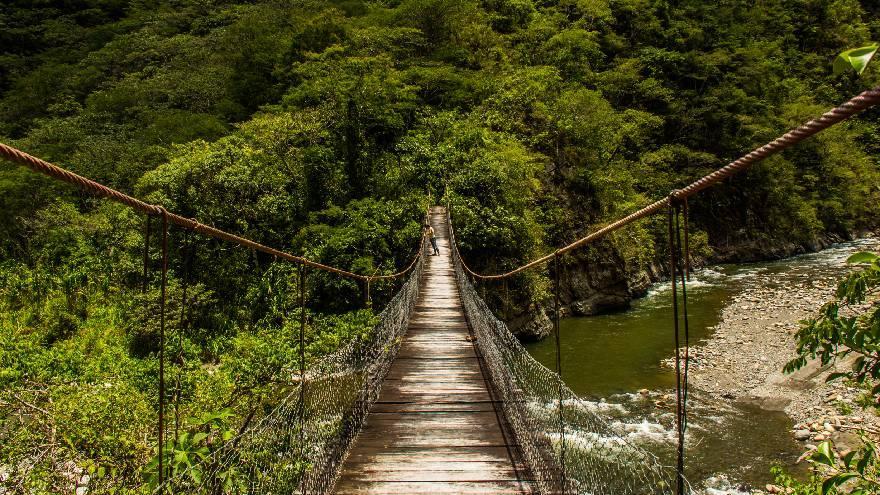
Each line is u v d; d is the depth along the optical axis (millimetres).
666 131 30344
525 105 23453
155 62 37094
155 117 27609
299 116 19422
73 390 6547
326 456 4555
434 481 4426
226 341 12500
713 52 31859
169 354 10086
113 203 19078
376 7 34031
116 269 16328
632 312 17391
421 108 24250
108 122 29047
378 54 23812
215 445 4422
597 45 30984
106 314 14680
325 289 14930
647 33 33906
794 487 4309
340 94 19188
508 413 5621
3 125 31094
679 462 1863
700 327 14617
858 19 41375
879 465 2943
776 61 34844
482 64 28875
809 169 30766
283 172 18250
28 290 15781
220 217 16125
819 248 28141
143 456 5316
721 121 30281
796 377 9875
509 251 16625
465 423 5555
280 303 14703
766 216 27875
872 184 32406
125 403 6043
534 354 13617
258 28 35031
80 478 5199
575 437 5824
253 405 6871
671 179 27094
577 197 20875
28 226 18875
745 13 38906
